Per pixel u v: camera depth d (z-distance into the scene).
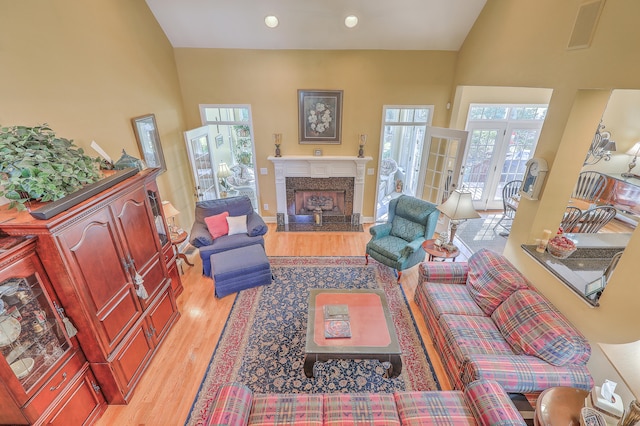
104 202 2.21
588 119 2.61
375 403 2.02
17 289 1.75
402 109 5.40
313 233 5.43
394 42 4.48
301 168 5.29
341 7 3.94
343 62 4.68
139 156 3.71
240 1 3.85
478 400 1.92
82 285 2.03
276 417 1.92
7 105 2.16
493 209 6.38
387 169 7.02
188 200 5.07
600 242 2.98
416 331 3.22
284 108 4.98
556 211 3.01
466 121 5.37
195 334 3.17
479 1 3.82
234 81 4.79
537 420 1.90
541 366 2.19
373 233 4.35
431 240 4.08
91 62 2.96
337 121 5.04
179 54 4.61
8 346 1.72
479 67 4.07
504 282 2.84
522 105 5.33
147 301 2.78
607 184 5.28
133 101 3.63
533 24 3.02
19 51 2.24
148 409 2.43
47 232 1.78
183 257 4.23
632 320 2.01
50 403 1.94
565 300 2.59
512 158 5.93
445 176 5.08
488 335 2.61
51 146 2.10
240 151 7.16
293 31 4.29
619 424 1.63
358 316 2.88
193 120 5.02
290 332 3.22
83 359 2.20
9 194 1.83
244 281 3.80
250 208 4.85
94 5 2.99
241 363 2.85
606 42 2.23
